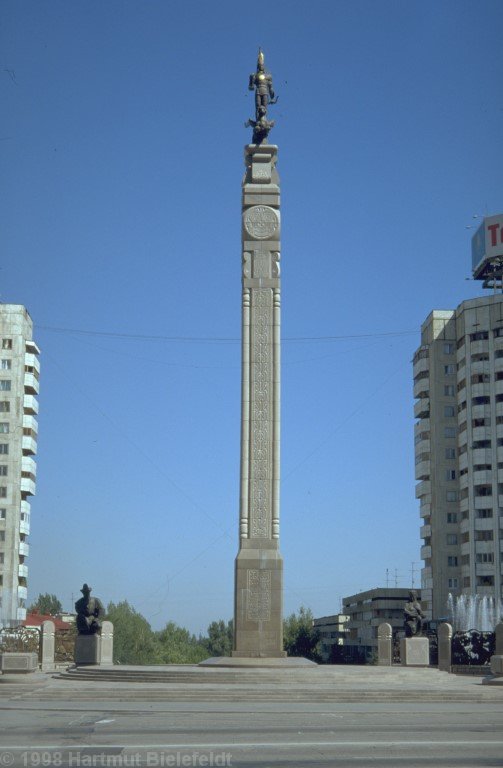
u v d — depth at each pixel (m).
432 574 107.88
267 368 45.78
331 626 158.00
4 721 26.23
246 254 46.72
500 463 103.00
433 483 108.94
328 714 28.31
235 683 36.06
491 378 105.00
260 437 45.31
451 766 18.53
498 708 30.58
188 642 141.88
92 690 33.41
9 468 108.88
